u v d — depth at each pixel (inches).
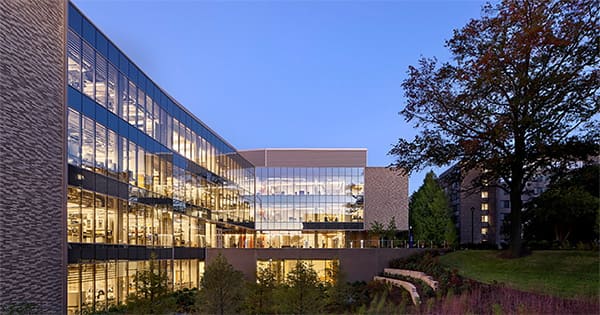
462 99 1003.3
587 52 928.3
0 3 733.3
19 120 774.5
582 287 712.4
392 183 2753.4
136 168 1240.2
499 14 964.6
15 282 749.9
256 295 872.3
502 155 1002.7
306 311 753.0
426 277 1069.8
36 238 811.4
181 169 1566.2
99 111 1053.8
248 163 2522.1
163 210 1409.9
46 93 855.7
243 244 1918.1
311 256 1726.1
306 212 2721.5
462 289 781.9
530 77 951.6
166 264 1412.4
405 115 1112.8
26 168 789.2
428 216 2632.9
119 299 1113.4
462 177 1145.4
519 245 1066.7
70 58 938.7
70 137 930.1
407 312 693.9
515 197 1064.8
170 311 889.5
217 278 830.5
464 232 3253.0
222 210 2005.4
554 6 921.5
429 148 1090.7
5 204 732.7
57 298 865.5
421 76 1090.1
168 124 1473.9
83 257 959.0
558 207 1601.9
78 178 952.9
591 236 1723.7
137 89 1264.8
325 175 2755.9
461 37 1015.0
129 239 1184.2
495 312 564.4
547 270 892.6
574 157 1018.7
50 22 874.1
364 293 1100.5
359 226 2701.8
